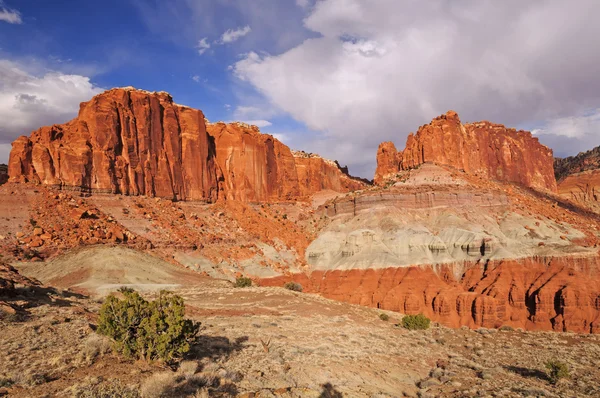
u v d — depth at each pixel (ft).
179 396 56.39
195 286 241.55
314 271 404.77
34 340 72.49
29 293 111.45
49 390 53.26
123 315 71.97
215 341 98.37
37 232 260.21
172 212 371.35
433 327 207.10
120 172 350.84
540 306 309.01
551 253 358.23
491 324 303.48
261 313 162.20
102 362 66.18
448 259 382.01
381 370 105.70
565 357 149.69
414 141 632.79
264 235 424.46
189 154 423.64
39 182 311.27
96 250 258.37
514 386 106.22
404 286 348.59
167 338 68.90
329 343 121.80
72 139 338.54
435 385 102.94
